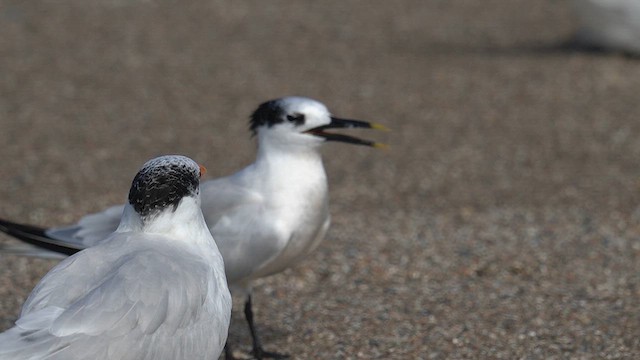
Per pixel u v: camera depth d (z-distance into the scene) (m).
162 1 27.83
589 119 18.08
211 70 21.58
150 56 22.52
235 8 27.47
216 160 16.11
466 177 15.30
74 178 15.02
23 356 5.36
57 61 21.83
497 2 28.77
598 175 15.30
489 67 21.55
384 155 16.31
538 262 11.47
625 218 13.28
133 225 6.52
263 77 21.12
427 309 9.98
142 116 18.41
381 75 21.16
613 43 22.03
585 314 9.80
